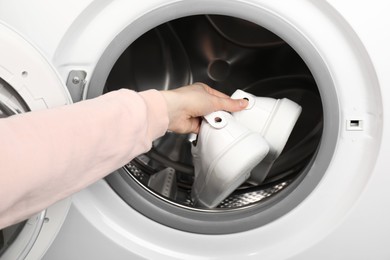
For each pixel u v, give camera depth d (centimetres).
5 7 68
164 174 89
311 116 94
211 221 77
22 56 63
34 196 45
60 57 71
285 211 76
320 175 74
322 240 78
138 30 71
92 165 48
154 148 97
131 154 52
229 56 102
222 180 73
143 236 81
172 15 71
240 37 99
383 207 75
